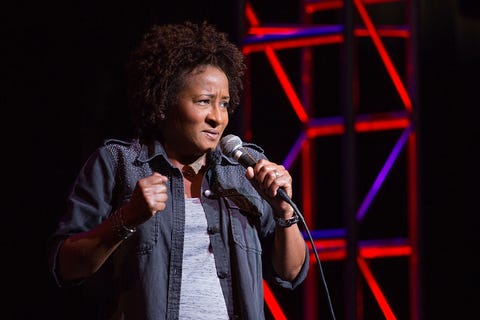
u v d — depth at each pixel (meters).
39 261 9.37
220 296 4.52
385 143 10.42
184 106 4.66
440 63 9.86
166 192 4.43
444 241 9.83
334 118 10.35
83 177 4.69
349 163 10.02
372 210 10.28
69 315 9.14
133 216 4.27
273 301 10.27
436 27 9.88
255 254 4.70
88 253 4.37
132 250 4.51
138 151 4.74
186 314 4.44
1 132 9.43
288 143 10.36
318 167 10.44
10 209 9.40
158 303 4.43
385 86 10.36
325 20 10.53
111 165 4.69
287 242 4.75
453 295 9.80
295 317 10.30
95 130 9.54
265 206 4.89
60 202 9.45
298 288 10.31
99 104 9.58
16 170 9.44
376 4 10.45
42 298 9.29
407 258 10.27
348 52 10.02
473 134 9.83
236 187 4.80
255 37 10.19
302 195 10.38
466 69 9.85
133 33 9.63
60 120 9.52
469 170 9.82
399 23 10.45
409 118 10.10
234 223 4.68
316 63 10.49
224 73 4.81
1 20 9.49
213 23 9.84
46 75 9.54
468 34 9.86
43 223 9.43
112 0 9.65
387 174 10.25
